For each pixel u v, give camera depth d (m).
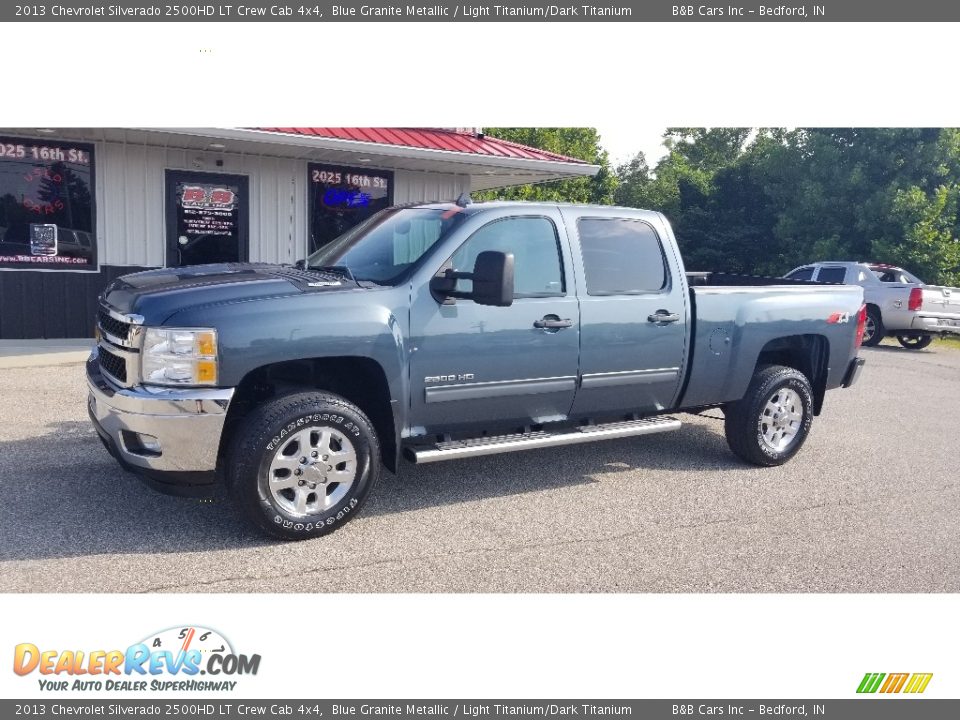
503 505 5.14
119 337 4.27
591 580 4.07
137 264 11.19
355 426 4.44
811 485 5.84
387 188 12.95
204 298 4.21
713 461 6.39
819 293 6.30
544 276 5.11
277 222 12.07
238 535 4.45
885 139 25.22
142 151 11.01
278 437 4.21
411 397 4.66
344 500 4.48
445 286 4.63
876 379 11.73
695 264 32.22
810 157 27.28
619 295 5.36
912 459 6.75
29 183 10.45
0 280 10.45
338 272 4.98
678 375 5.68
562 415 5.30
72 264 10.80
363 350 4.41
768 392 6.07
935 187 25.08
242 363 4.12
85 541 4.30
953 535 4.89
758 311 5.94
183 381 4.07
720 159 48.97
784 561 4.40
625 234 5.50
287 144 10.39
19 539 4.29
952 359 15.27
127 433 4.22
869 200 24.55
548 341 5.05
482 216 4.93
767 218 30.44
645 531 4.78
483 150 12.56
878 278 16.80
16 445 6.00
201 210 11.52
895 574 4.29
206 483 4.25
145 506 4.83
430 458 4.66
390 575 4.04
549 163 12.27
